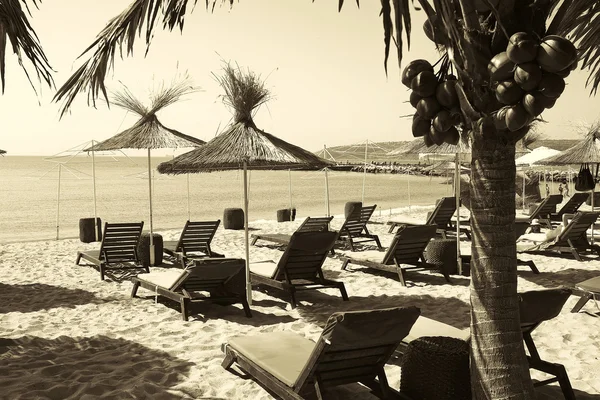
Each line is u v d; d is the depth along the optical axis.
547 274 9.23
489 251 3.17
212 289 7.02
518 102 2.69
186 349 5.51
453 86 2.91
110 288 8.48
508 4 2.75
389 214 20.16
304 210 28.25
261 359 4.15
